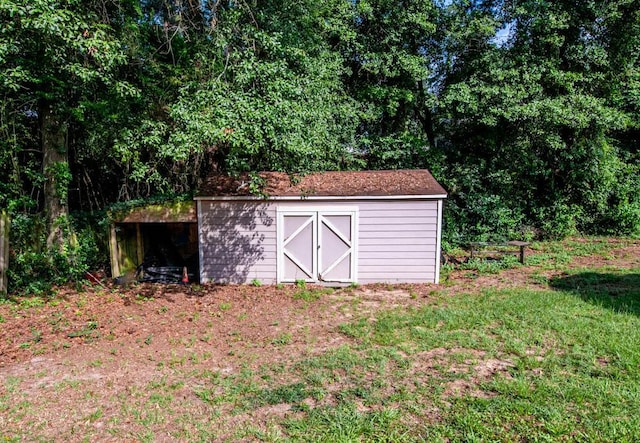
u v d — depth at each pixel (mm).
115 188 13680
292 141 7449
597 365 4789
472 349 5445
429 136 16094
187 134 7172
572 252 12641
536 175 15023
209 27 9320
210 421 3867
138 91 9000
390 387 4430
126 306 7824
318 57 11438
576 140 14383
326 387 4488
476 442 3400
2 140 9523
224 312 7551
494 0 13945
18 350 5641
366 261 9641
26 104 9633
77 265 9438
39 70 8352
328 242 9641
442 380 4547
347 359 5207
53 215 9375
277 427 3732
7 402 4238
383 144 14367
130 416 3963
